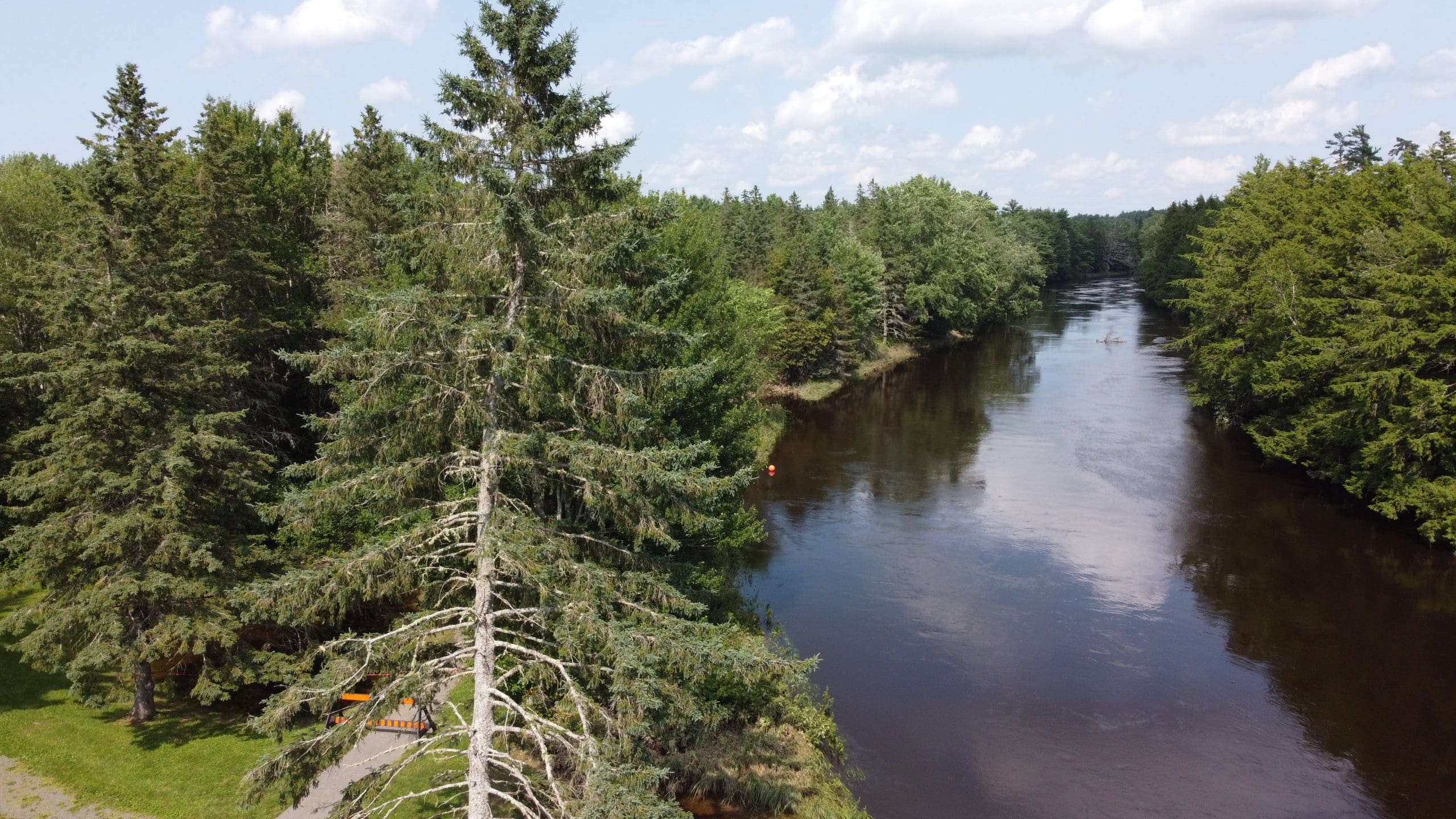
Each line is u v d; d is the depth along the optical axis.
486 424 12.31
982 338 91.19
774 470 43.47
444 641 13.69
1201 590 29.34
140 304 18.14
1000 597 28.80
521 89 12.98
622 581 13.12
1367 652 25.14
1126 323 99.75
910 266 83.38
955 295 83.81
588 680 13.10
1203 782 19.27
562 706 14.48
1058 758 20.12
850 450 47.59
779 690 21.25
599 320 12.87
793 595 28.88
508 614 12.25
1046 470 43.19
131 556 17.94
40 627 17.78
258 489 18.72
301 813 15.88
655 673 12.33
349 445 12.34
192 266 20.75
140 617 18.27
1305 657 24.89
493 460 12.08
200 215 27.08
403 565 12.18
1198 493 39.50
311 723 19.20
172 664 21.83
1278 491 39.53
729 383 26.25
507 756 12.27
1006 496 39.22
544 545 11.70
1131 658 24.77
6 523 25.17
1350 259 39.97
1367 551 32.59
